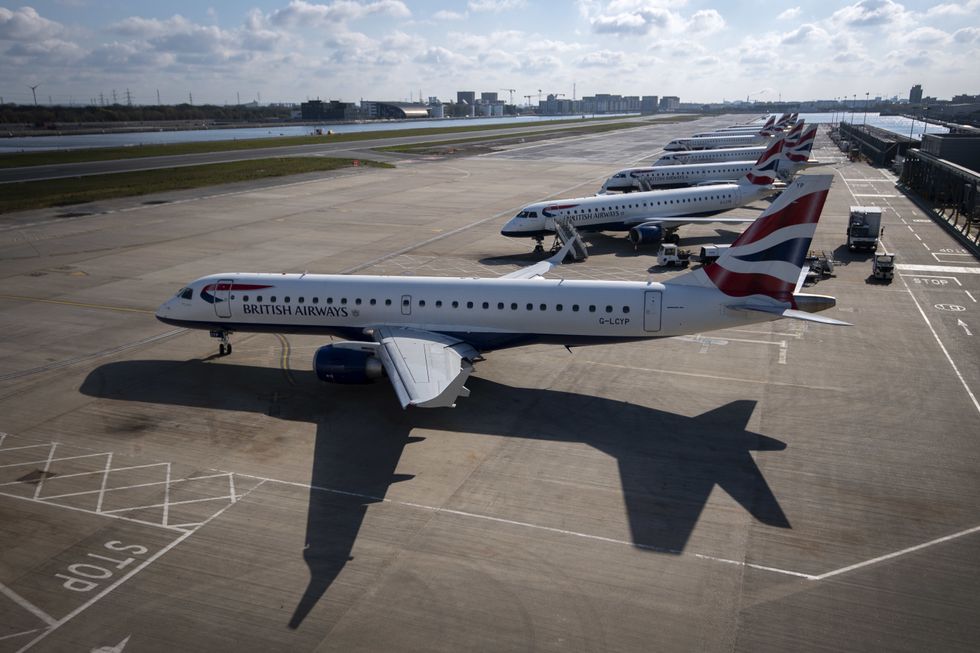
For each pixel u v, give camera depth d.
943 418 32.69
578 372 38.81
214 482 27.19
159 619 19.73
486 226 83.81
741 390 36.22
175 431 31.53
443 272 61.06
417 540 23.44
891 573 21.66
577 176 135.12
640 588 21.00
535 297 36.03
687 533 23.83
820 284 56.56
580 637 19.00
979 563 22.12
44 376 38.00
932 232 77.44
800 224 33.09
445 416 33.19
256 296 39.22
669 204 75.12
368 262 64.56
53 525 24.27
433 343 34.47
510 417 33.09
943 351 41.53
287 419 32.84
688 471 28.05
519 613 19.95
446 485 26.97
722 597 20.59
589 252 70.12
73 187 115.12
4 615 19.91
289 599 20.55
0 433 31.23
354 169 146.75
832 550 22.86
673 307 34.75
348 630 19.28
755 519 24.66
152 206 96.62
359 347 34.53
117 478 27.44
